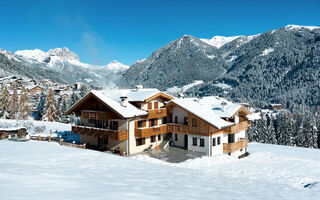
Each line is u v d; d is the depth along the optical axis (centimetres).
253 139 8025
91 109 3197
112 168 1370
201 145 2995
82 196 627
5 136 3500
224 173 2298
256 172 2359
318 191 1382
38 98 8781
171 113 3459
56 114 6588
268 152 3309
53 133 4200
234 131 3100
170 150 3128
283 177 2205
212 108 3500
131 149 2928
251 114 3881
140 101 3125
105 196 647
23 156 1603
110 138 2852
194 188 1005
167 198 720
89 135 3102
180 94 3859
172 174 1379
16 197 559
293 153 3334
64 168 1218
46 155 1700
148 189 851
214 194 918
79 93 10881
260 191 1170
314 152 3488
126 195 688
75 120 6669
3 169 1004
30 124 5322
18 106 6981
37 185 725
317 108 14938
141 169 1452
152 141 3262
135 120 2994
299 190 1370
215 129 2931
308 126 7806
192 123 3056
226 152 3077
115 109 2791
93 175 1072
